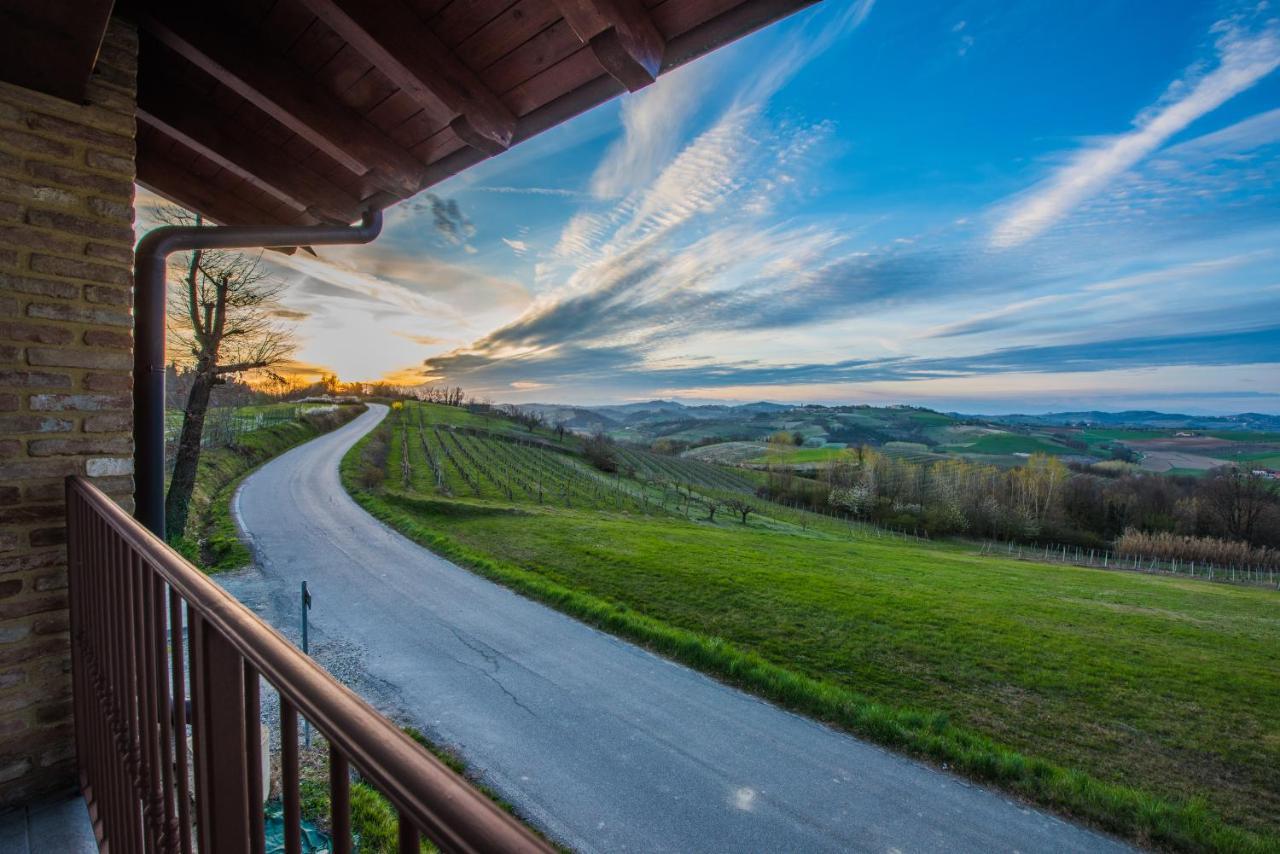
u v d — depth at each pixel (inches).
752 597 656.4
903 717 364.2
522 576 606.9
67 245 93.0
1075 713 450.3
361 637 434.0
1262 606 1151.6
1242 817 323.9
